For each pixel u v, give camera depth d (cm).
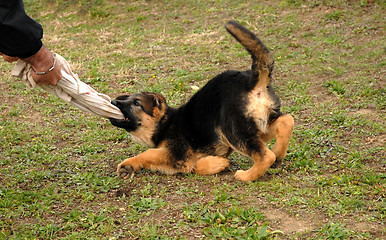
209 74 946
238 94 486
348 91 759
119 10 1580
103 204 445
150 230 380
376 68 851
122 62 1057
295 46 1076
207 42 1173
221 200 438
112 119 515
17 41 353
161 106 548
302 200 424
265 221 392
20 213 421
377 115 648
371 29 1092
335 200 422
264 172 482
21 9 350
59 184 494
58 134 675
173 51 1128
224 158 527
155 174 534
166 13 1495
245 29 453
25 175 514
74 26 1477
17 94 869
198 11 1457
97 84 919
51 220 411
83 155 596
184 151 534
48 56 382
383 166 496
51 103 816
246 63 1002
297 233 367
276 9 1342
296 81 854
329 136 591
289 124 500
